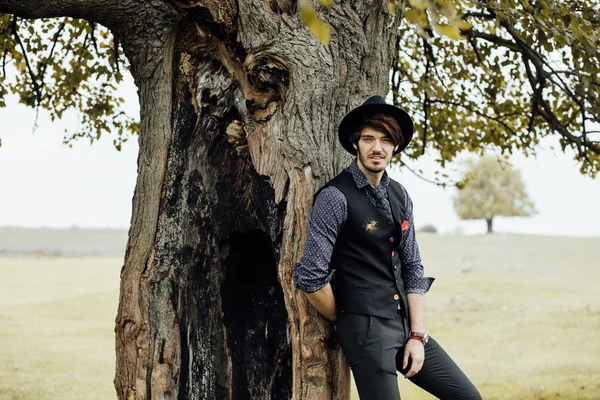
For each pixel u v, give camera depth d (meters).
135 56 3.99
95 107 8.57
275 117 3.56
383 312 3.11
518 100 8.37
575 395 9.18
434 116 8.66
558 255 35.00
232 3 3.63
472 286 23.98
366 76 3.78
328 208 3.07
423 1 1.92
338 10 3.67
